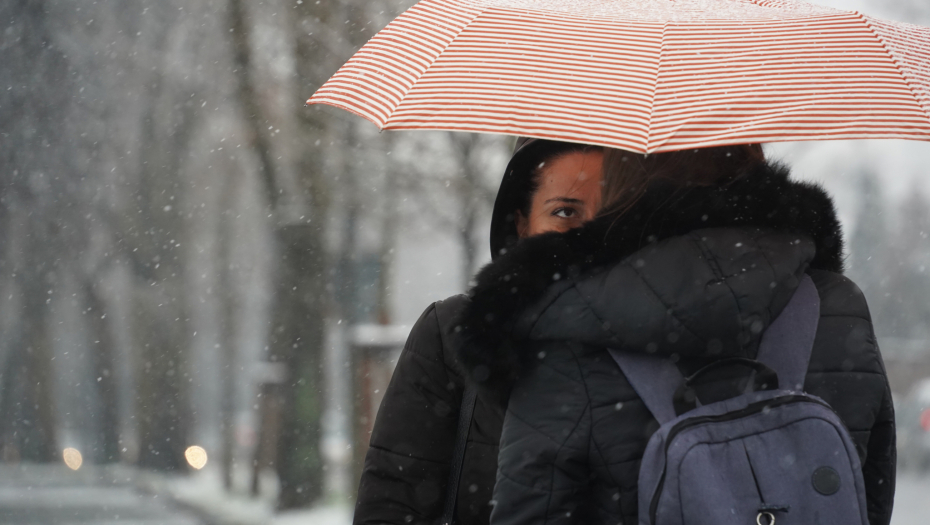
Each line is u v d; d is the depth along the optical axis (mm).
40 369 69125
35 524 30188
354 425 22938
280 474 25547
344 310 25688
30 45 42438
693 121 3883
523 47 4309
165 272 64938
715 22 4324
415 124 4164
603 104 4004
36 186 52531
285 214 26125
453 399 4438
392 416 4484
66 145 49031
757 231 3828
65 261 61969
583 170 4766
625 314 3580
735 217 3787
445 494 4484
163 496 38062
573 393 3678
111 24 40938
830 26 4289
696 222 3723
